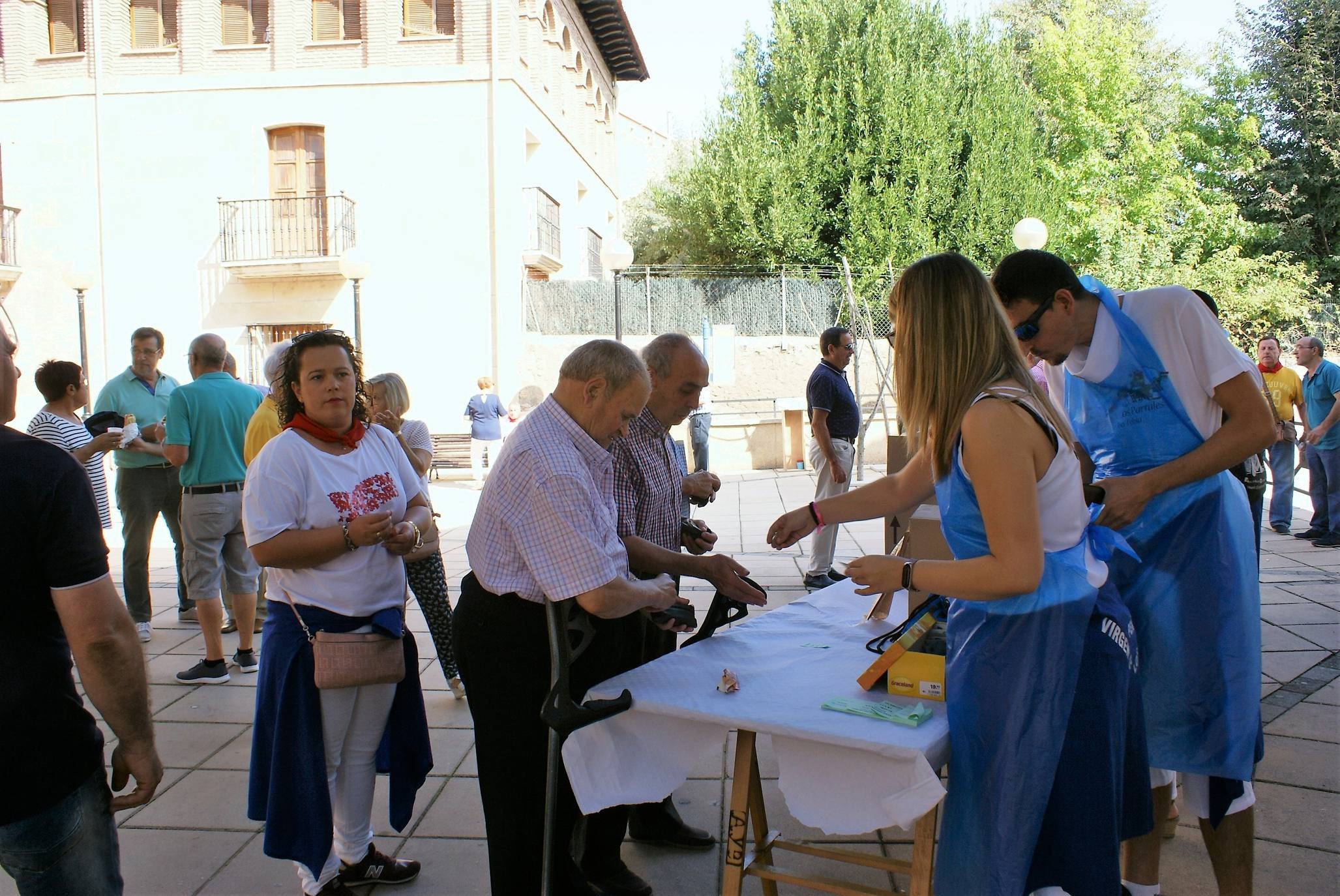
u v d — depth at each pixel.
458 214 16.91
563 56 20.52
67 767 1.77
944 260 1.99
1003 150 21.95
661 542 2.84
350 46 16.95
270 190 17.30
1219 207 25.16
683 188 24.05
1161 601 2.47
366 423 2.99
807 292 19.61
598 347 2.30
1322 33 25.91
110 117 17.25
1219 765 2.41
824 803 2.00
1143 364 2.47
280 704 2.59
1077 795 1.93
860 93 21.44
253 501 2.61
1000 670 1.92
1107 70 25.77
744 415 16.73
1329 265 25.14
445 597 4.39
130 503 5.41
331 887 2.76
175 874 2.95
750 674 2.28
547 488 2.18
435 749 3.88
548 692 2.36
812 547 7.26
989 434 1.87
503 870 2.43
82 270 13.69
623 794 2.18
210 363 4.81
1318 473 7.86
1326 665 4.65
